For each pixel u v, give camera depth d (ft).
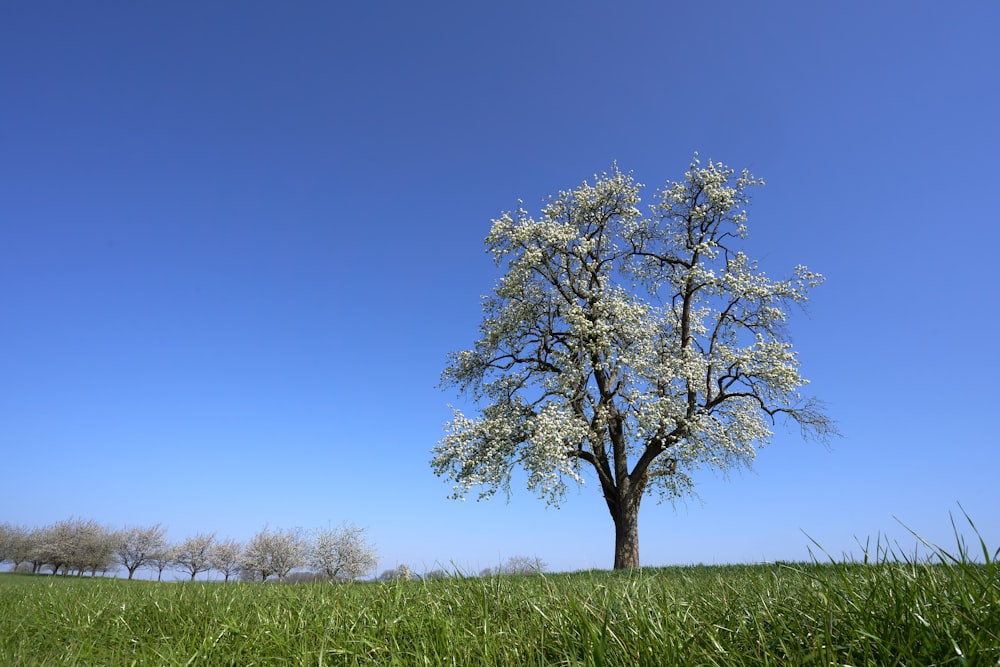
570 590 15.97
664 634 10.87
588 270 72.64
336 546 124.57
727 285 69.51
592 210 74.43
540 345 71.72
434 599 17.49
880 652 8.60
